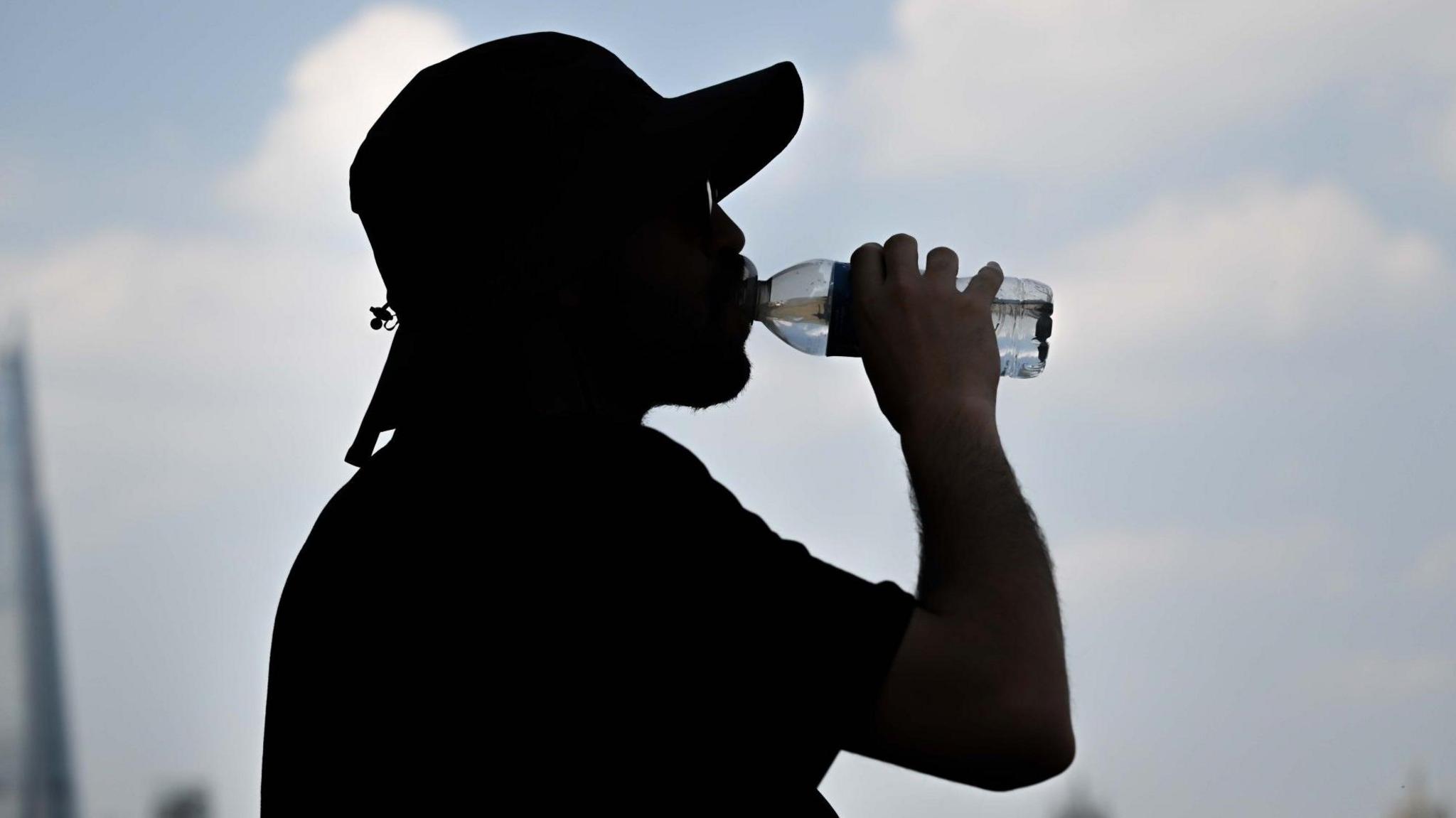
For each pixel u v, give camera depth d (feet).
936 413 5.87
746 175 6.98
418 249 5.90
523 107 5.90
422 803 5.17
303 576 5.76
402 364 5.94
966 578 5.33
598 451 5.36
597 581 5.14
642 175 5.78
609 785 5.04
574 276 5.66
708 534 5.20
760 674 5.03
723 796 5.04
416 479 5.58
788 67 6.20
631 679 5.07
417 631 5.29
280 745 5.64
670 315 5.91
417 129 5.99
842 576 5.23
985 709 5.07
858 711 5.03
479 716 5.14
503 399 5.64
